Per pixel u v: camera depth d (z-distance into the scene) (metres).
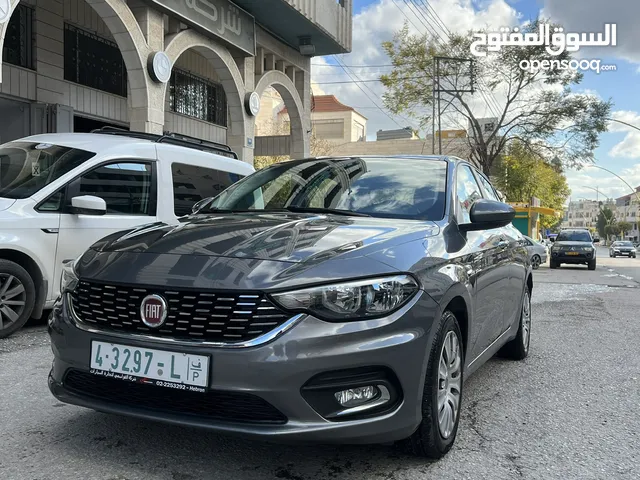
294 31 17.22
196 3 12.62
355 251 2.62
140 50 11.16
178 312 2.41
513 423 3.50
